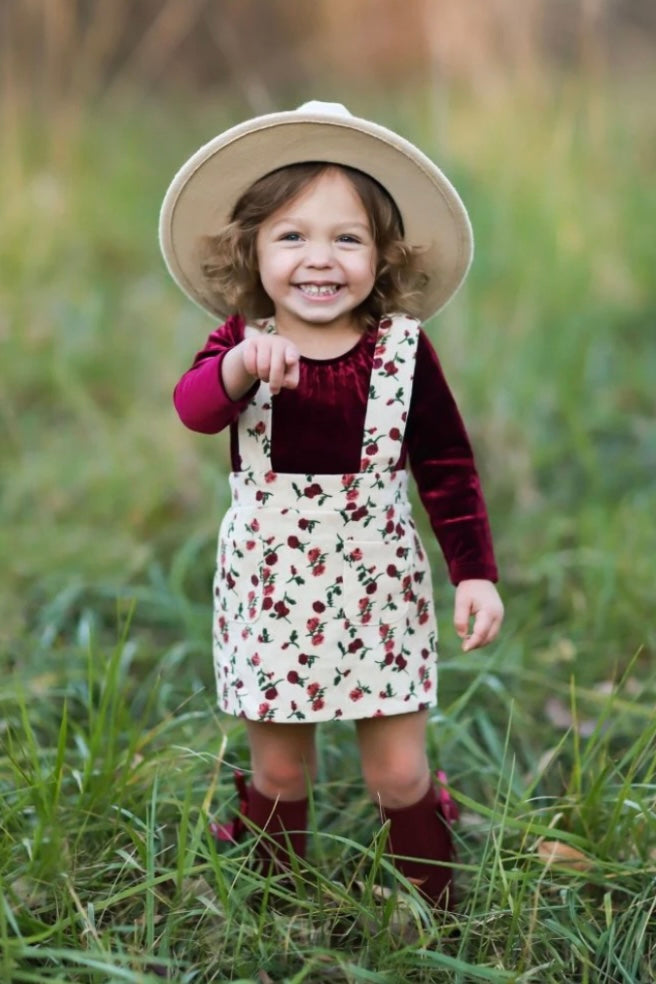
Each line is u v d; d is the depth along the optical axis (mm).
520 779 2775
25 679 3154
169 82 11148
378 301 2348
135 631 3635
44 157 7508
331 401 2250
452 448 2393
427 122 7750
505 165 6773
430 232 2387
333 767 2840
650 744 2766
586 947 2180
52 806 2262
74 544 4062
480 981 2102
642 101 8719
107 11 7871
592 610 3551
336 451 2246
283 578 2242
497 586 3816
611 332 5844
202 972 2070
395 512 2287
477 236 6336
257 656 2262
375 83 10898
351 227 2234
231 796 2670
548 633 3502
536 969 2088
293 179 2229
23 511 4406
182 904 2184
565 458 4820
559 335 5582
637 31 10578
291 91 10891
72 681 3154
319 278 2217
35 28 7629
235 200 2316
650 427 4863
